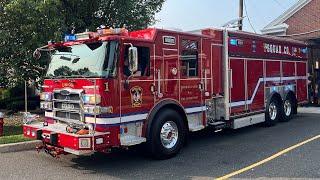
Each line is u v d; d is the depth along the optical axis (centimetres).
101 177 673
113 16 1420
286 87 1278
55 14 1127
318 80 1731
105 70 700
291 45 1313
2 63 1174
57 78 784
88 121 715
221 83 974
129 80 728
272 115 1211
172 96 820
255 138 1009
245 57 1051
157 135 774
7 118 1406
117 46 708
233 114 1002
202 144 943
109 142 697
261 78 1129
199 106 895
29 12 1060
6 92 1852
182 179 654
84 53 745
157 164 757
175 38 828
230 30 991
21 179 662
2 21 1101
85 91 717
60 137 701
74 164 765
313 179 638
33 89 1814
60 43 796
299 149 862
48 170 721
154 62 778
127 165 753
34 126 775
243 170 702
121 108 716
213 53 945
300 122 1280
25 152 870
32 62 1149
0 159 805
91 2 1383
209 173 688
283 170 695
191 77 871
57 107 791
